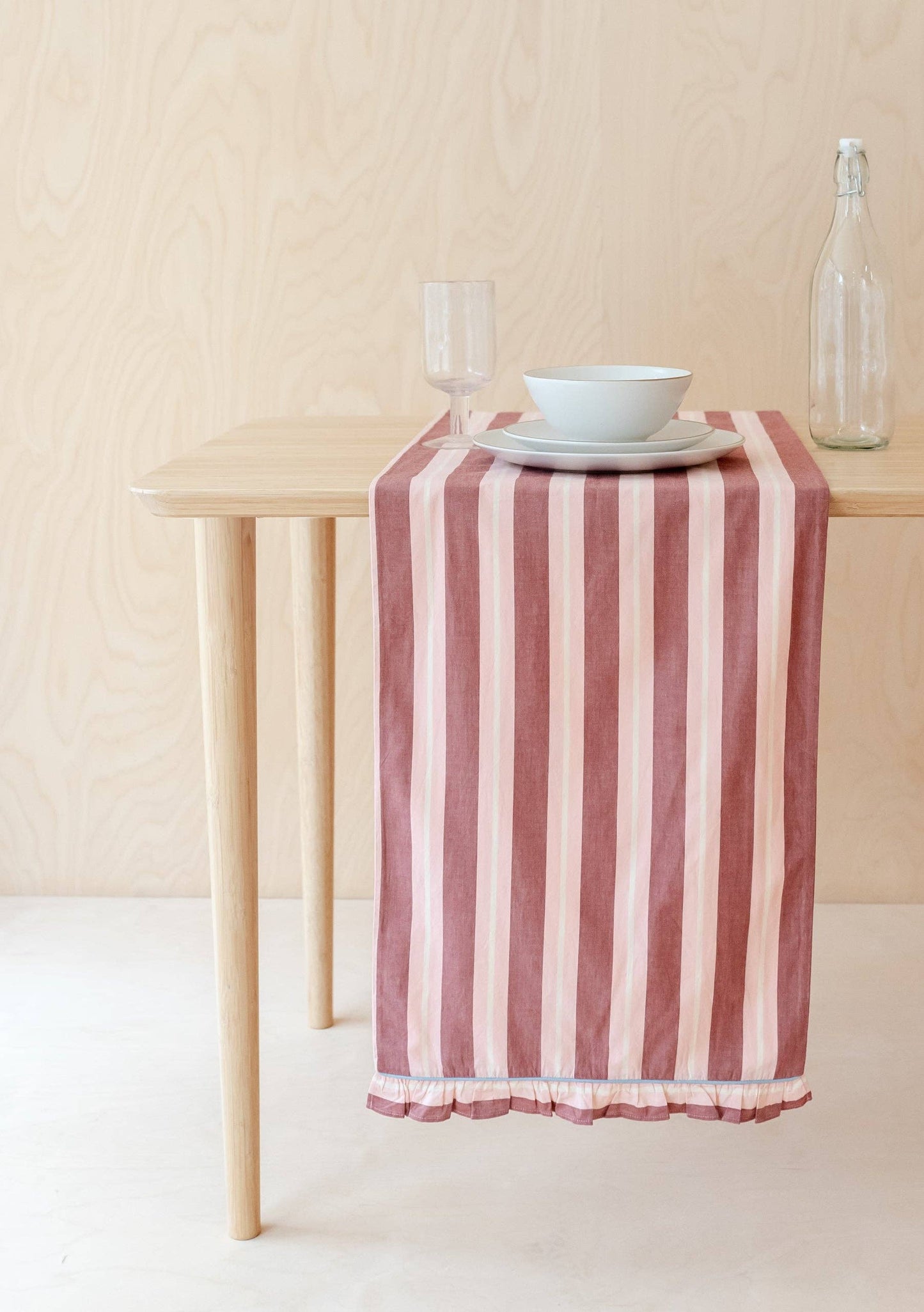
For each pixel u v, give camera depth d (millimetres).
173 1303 1231
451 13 1737
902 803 1948
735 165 1763
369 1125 1503
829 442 1336
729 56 1731
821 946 1868
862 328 1303
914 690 1905
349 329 1849
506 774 1159
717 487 1099
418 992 1199
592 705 1142
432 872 1181
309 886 1651
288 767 2002
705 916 1165
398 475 1158
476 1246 1305
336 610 1935
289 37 1759
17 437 1903
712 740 1138
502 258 1812
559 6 1729
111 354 1871
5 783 2021
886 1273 1257
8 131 1807
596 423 1187
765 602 1109
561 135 1767
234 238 1824
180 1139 1471
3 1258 1289
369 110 1773
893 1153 1438
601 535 1105
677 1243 1304
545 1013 1192
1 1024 1703
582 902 1173
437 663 1146
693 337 1822
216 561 1165
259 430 1520
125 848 2039
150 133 1798
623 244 1797
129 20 1765
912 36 1711
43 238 1838
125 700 1984
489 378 1336
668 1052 1190
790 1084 1188
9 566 1946
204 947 1900
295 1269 1275
